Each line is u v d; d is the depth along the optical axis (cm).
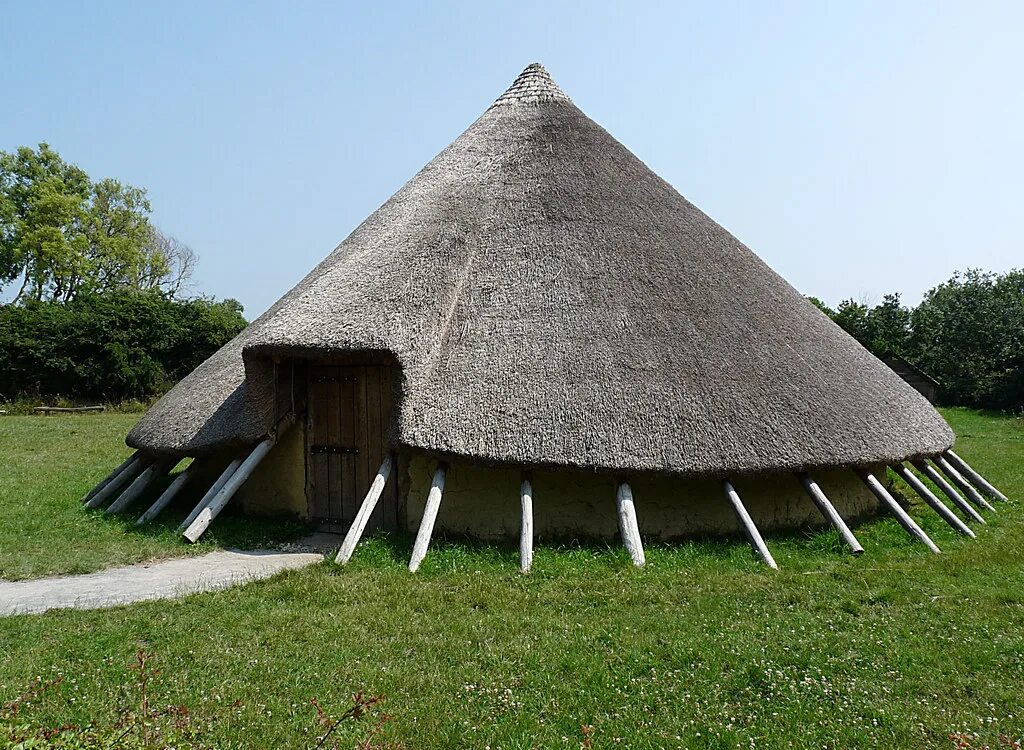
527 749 448
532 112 1448
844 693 529
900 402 1170
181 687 517
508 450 901
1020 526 1126
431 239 1135
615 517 977
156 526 1052
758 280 1259
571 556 886
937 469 1414
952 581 814
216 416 1105
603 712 499
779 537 1003
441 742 455
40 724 421
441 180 1311
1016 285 4731
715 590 762
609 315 1041
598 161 1330
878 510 1192
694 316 1080
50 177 5541
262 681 530
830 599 736
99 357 3884
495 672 553
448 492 995
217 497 1013
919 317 4878
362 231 1298
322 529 1090
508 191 1244
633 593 745
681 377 981
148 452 1195
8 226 5388
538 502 978
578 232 1167
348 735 453
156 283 6238
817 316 1312
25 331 3759
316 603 709
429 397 944
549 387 951
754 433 949
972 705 520
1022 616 699
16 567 844
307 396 1112
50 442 2258
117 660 561
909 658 588
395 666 562
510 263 1114
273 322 1034
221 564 887
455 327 1027
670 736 467
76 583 795
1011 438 2603
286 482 1121
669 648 599
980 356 4212
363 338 938
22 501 1235
